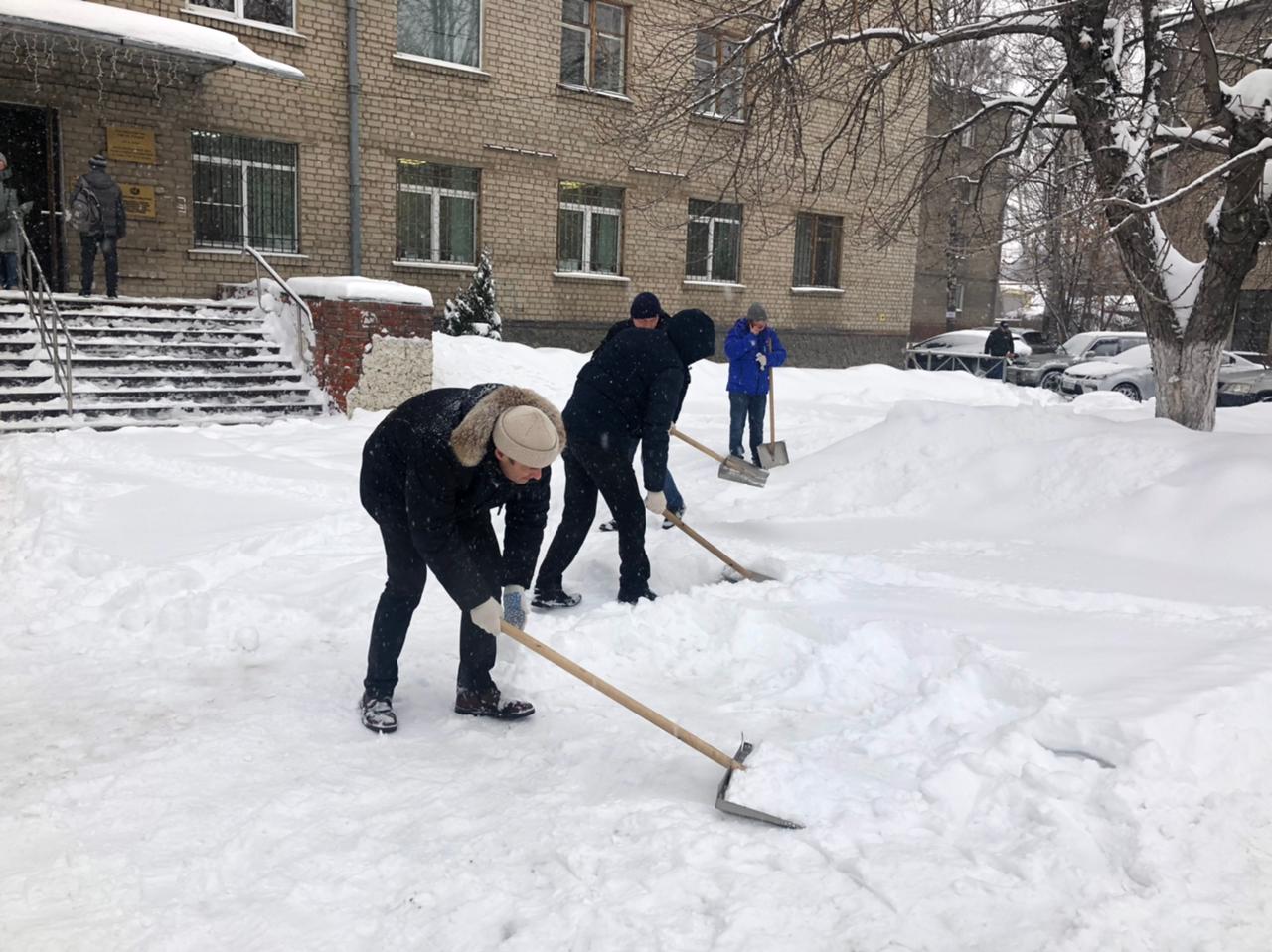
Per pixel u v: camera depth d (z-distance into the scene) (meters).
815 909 2.57
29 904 2.61
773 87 8.87
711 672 4.32
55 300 11.01
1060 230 9.03
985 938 2.44
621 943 2.44
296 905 2.63
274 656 4.45
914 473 7.07
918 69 10.73
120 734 3.61
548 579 5.07
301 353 12.27
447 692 4.12
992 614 4.59
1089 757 3.17
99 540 6.05
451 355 13.95
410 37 15.53
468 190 16.50
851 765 3.28
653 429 4.85
